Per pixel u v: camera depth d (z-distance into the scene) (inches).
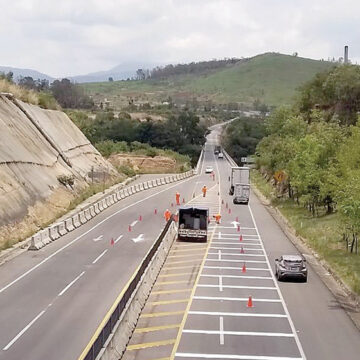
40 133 2869.1
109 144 5497.1
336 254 1658.5
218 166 5580.7
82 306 1101.1
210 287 1321.4
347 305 1213.7
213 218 2420.0
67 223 1982.0
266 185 3843.5
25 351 861.2
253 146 7057.1
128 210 2534.5
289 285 1364.4
